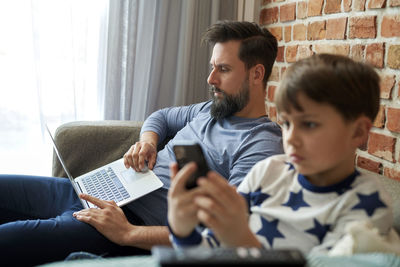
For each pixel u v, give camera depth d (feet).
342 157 2.24
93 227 3.60
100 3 6.63
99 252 3.53
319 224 2.30
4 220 4.29
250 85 4.20
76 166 5.09
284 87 2.25
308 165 2.23
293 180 2.55
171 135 5.33
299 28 5.54
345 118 2.17
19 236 3.33
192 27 6.72
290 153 2.27
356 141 2.32
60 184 4.60
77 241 3.48
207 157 4.04
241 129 4.08
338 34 4.69
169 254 1.51
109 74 6.59
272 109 6.32
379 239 1.96
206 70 7.12
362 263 1.78
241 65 4.14
